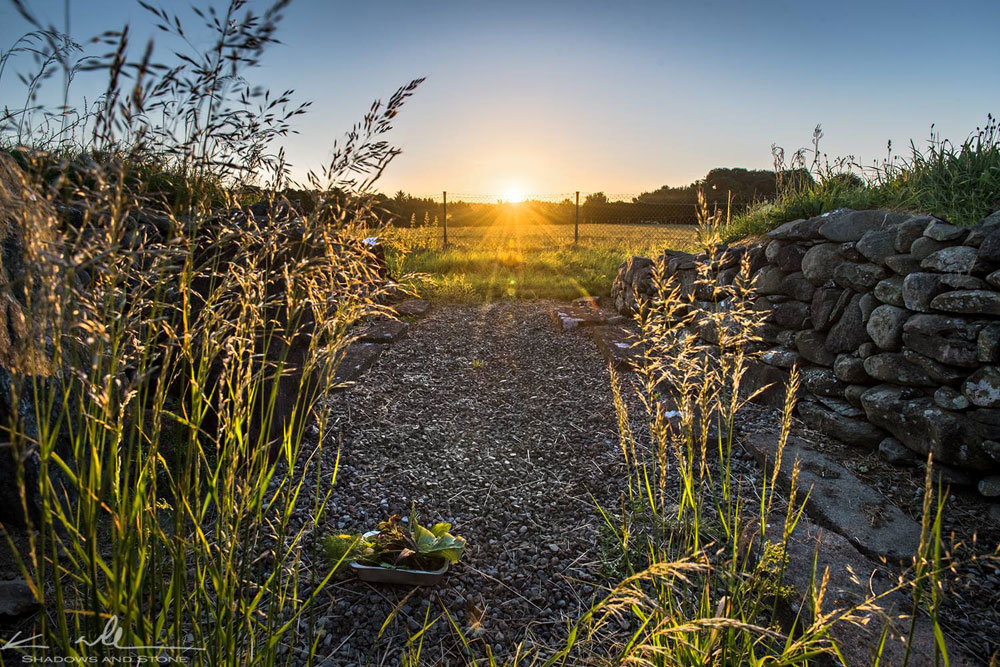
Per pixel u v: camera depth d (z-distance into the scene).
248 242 1.22
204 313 1.20
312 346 1.35
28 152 0.91
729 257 4.63
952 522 2.60
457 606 2.10
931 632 1.92
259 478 1.30
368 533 2.38
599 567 2.33
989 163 3.76
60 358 0.96
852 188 4.88
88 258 0.90
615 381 1.85
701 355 4.06
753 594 1.64
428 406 4.11
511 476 3.11
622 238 14.79
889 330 3.14
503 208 20.02
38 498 2.07
